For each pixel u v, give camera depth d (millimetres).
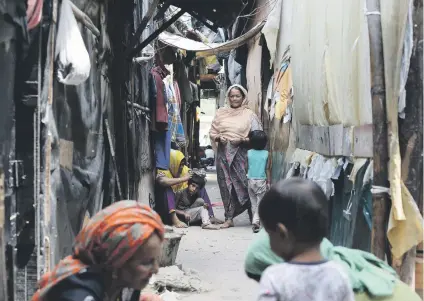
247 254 2395
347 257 2404
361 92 3898
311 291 1904
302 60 6258
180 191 9242
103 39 5262
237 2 7621
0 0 2625
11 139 2893
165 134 9055
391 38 3266
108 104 5637
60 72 3391
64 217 3750
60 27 3406
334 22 4688
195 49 9867
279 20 8125
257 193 8484
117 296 1862
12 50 2875
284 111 7805
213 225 8836
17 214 2953
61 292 1753
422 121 3051
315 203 1961
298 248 1989
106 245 1738
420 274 3066
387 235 3082
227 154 8914
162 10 7215
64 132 3756
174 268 5625
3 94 2760
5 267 2752
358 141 4035
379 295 2234
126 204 1812
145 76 8523
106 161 5344
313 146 5828
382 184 3131
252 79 11133
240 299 4977
